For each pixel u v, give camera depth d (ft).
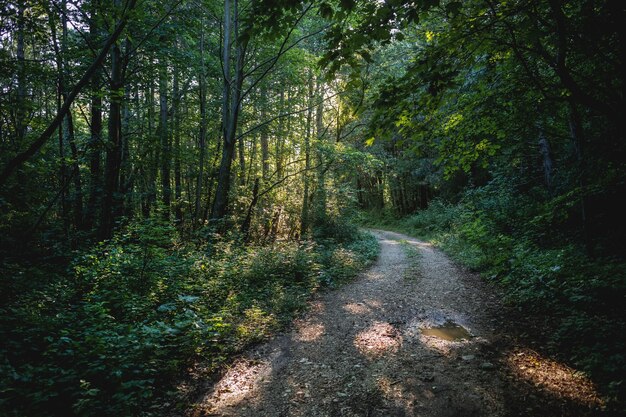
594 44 13.41
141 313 20.43
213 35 56.54
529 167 44.52
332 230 59.26
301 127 62.13
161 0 39.40
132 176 52.54
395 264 43.39
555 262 26.05
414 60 14.92
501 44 14.43
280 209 63.98
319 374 16.20
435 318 23.20
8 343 14.67
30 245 31.76
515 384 14.07
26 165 28.25
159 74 45.03
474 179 65.26
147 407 13.42
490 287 28.89
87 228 39.06
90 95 34.68
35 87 39.55
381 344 19.33
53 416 11.57
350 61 12.92
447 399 13.47
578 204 28.58
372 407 13.32
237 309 23.95
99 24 24.84
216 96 58.34
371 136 16.63
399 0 10.65
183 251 34.50
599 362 14.03
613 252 24.84
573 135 25.81
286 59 49.42
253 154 69.62
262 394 14.61
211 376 16.15
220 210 42.91
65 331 15.10
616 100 13.55
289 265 34.14
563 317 19.49
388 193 120.47
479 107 20.67
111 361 14.02
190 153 56.54
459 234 54.03
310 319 24.21
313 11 50.70
